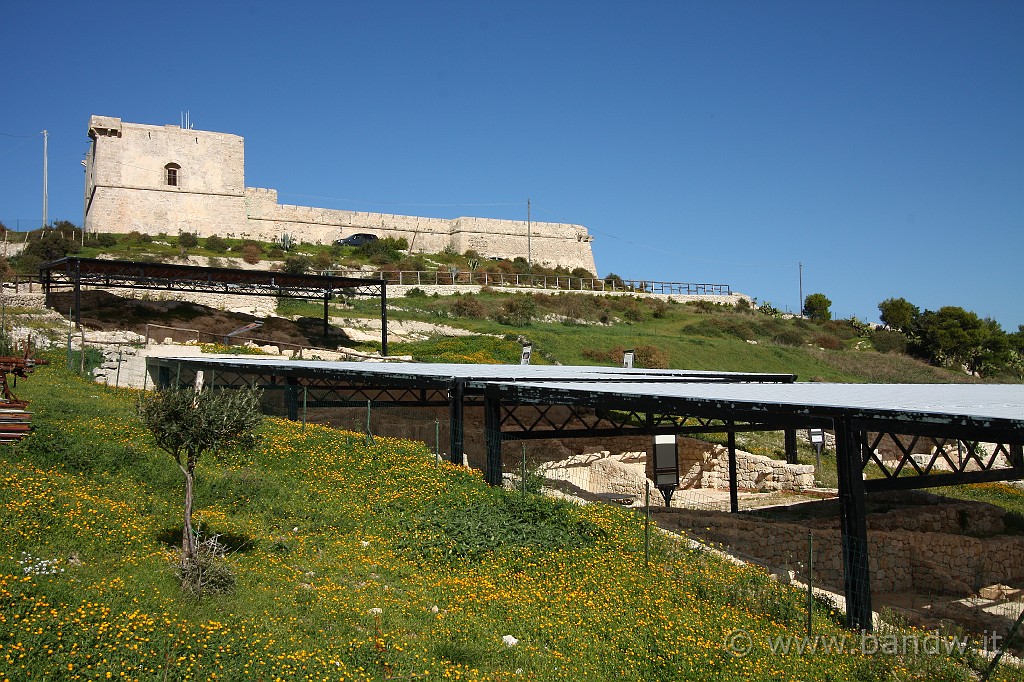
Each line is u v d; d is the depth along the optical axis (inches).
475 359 1594.5
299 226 2999.5
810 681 395.9
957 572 662.5
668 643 422.9
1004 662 453.1
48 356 1139.3
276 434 775.1
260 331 1611.7
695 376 999.0
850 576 470.3
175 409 451.8
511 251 3454.7
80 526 468.4
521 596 477.7
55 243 2017.7
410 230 3282.5
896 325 3221.0
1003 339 2819.9
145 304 1632.6
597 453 1054.4
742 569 560.1
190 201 2677.2
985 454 1250.0
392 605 438.0
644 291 3065.9
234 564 461.4
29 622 333.7
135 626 353.7
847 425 471.8
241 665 340.2
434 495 650.2
